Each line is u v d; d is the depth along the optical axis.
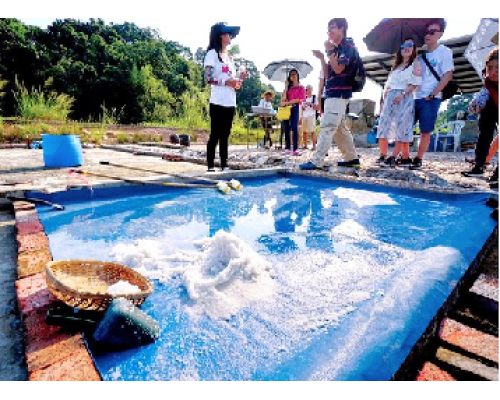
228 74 4.39
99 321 1.30
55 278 1.25
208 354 1.24
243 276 1.78
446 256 1.89
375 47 5.86
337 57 4.23
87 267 1.57
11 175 3.91
